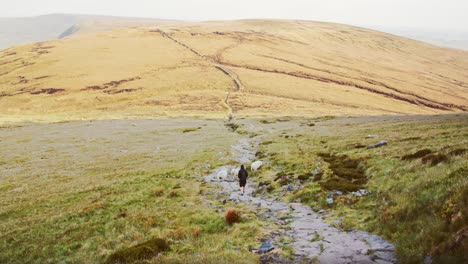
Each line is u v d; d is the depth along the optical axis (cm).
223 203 2541
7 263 1980
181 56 18988
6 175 4344
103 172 4078
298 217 2091
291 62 19875
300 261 1479
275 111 10712
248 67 17625
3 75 16850
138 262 1650
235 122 8175
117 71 16362
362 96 14875
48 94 14050
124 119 9381
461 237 1228
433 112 14262
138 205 2619
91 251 1952
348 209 2058
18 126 8712
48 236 2245
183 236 1955
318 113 10600
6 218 2727
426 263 1260
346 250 1527
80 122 8925
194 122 8338
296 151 3950
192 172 3597
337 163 3020
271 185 2806
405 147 2969
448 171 1764
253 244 1741
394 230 1597
